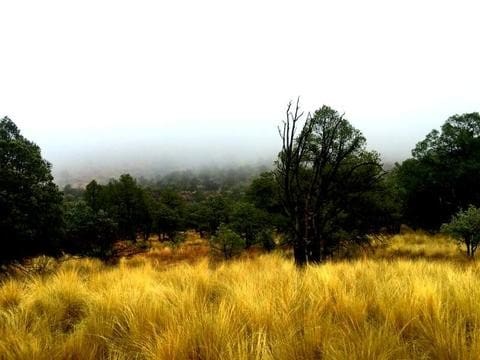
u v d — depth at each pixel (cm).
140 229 4053
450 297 356
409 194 3931
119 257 1995
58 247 1322
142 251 2605
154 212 4091
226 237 1891
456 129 3747
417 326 283
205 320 284
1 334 304
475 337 228
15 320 343
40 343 274
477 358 207
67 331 369
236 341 254
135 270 836
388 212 1570
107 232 1855
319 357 242
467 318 303
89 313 386
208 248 2647
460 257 1641
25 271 1204
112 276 678
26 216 1091
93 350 266
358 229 1573
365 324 264
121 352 265
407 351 237
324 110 1170
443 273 576
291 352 234
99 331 312
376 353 216
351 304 329
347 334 259
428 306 310
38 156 1205
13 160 1126
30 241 1150
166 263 1884
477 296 343
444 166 3816
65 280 551
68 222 1727
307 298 389
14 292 501
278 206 1648
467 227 1576
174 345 244
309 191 841
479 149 3650
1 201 1048
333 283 423
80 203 1888
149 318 324
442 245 2286
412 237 3152
